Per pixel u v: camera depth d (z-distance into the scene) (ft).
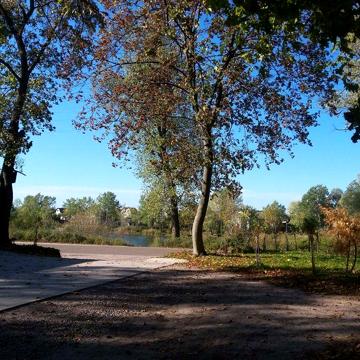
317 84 63.67
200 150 65.41
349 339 21.81
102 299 30.96
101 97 67.87
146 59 67.41
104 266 50.19
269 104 63.72
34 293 31.60
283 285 38.17
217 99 63.46
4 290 32.37
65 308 27.91
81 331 23.32
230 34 58.29
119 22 65.31
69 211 226.17
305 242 95.66
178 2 61.00
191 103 64.90
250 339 22.09
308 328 23.91
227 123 62.39
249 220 91.91
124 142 67.72
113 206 239.30
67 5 63.67
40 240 111.34
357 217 47.78
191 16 61.46
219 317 26.43
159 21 63.41
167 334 23.12
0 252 62.03
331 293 34.27
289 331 23.39
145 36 66.18
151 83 66.39
